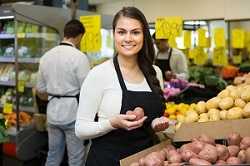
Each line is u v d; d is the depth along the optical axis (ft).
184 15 18.86
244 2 17.17
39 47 12.63
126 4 21.02
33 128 12.44
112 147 6.05
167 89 11.48
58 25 12.90
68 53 10.68
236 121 6.21
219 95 7.35
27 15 11.84
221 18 17.89
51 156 11.51
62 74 10.71
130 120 5.59
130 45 6.05
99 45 11.79
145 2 20.22
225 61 17.20
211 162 4.93
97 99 6.05
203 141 5.57
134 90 6.15
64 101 10.82
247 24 17.80
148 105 6.13
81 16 12.54
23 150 12.27
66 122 10.84
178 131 6.19
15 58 11.85
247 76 9.41
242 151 5.09
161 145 5.86
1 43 12.74
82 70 10.62
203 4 18.29
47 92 11.19
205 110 7.23
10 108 12.50
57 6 14.07
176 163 4.89
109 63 6.26
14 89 12.48
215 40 14.57
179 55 14.87
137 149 6.10
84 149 11.17
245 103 6.84
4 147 12.43
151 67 6.53
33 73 12.56
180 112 8.47
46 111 12.03
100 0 21.57
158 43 14.79
